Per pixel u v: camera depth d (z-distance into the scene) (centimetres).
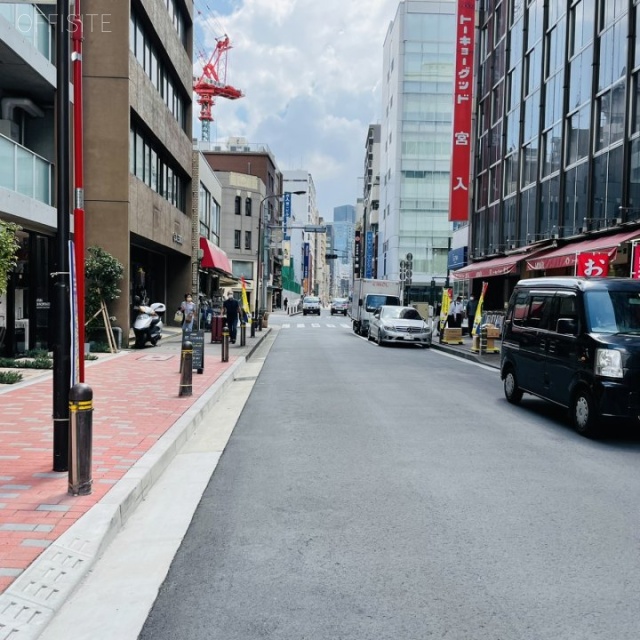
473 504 519
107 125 1836
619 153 1895
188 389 1005
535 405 1048
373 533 453
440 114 6050
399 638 309
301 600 350
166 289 3075
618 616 332
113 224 1850
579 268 1519
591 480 592
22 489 504
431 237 6069
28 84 1512
